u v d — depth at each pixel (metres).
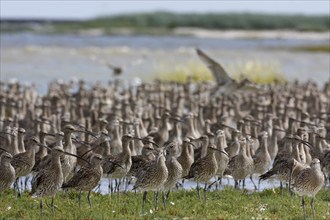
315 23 192.38
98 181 21.83
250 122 33.34
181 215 21.28
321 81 66.19
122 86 59.00
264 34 185.50
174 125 30.91
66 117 33.88
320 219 21.06
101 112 36.59
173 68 64.50
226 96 43.31
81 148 26.28
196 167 23.64
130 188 26.25
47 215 21.14
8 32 176.38
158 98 45.09
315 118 36.84
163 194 22.28
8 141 26.98
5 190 24.31
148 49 110.69
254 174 29.44
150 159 24.27
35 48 104.94
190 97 45.09
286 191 25.03
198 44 130.88
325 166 26.48
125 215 21.09
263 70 61.03
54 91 46.78
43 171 21.00
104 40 142.75
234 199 23.70
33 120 32.69
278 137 32.91
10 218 20.67
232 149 27.05
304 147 27.03
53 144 26.56
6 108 41.34
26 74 68.81
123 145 24.62
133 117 35.28
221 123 31.41
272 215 21.45
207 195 24.34
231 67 60.91
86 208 21.80
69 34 176.12
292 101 45.00
